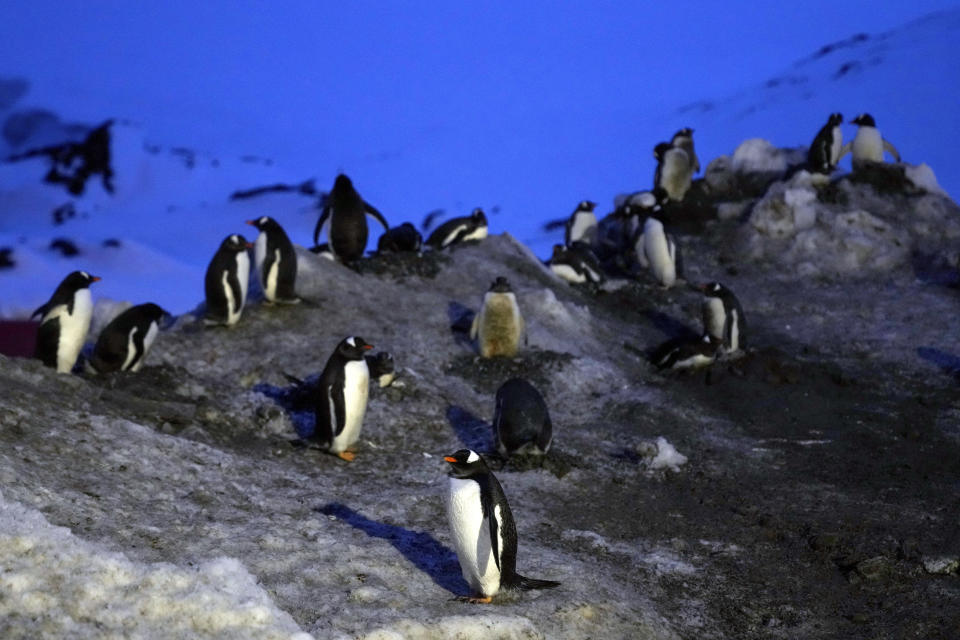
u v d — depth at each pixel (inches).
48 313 1304.1
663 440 1357.0
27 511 777.6
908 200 2746.1
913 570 1038.4
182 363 1555.1
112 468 979.9
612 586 935.0
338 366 1225.4
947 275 2425.0
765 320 2271.2
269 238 1717.5
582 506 1186.0
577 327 1955.0
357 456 1278.3
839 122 2706.7
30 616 657.6
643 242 2394.2
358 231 2021.4
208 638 679.1
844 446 1471.5
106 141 7401.6
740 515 1192.2
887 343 2038.6
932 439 1513.3
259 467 1145.4
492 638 771.4
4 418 1004.6
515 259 2294.5
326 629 725.9
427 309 1893.5
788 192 2687.0
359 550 896.9
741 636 904.3
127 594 701.3
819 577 1036.5
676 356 1771.7
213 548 836.0
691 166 2992.1
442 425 1422.2
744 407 1616.6
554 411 1563.7
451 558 936.3
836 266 2544.3
